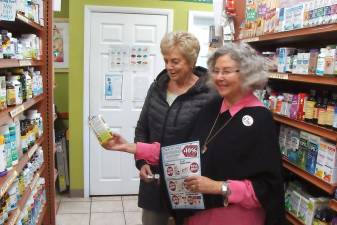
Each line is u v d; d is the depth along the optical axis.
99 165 3.99
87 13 3.63
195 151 1.41
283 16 2.09
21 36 2.15
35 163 2.26
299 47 2.54
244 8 2.80
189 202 1.45
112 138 1.65
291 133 2.15
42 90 2.52
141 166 1.91
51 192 2.68
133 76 3.87
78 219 3.44
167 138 1.80
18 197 1.83
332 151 1.70
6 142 1.59
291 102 2.10
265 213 1.39
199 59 3.97
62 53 4.17
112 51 3.78
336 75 1.65
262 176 1.32
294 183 2.21
